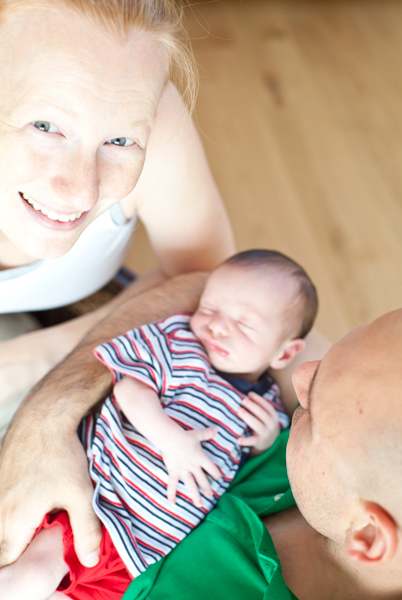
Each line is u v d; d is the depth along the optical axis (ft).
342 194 8.35
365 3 12.03
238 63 10.20
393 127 9.46
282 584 2.53
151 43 2.33
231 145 8.79
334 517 2.38
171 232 4.15
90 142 2.33
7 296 3.93
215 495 3.27
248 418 3.51
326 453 2.32
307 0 11.85
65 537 3.00
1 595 2.88
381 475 2.15
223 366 3.76
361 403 2.22
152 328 3.67
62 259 3.77
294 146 8.93
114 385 3.45
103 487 3.10
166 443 3.20
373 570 2.43
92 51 2.17
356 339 2.39
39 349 4.04
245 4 11.55
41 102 2.20
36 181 2.40
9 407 3.80
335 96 9.86
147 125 2.47
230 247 4.54
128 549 2.91
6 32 2.17
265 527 2.85
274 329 3.80
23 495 3.03
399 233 7.96
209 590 2.76
